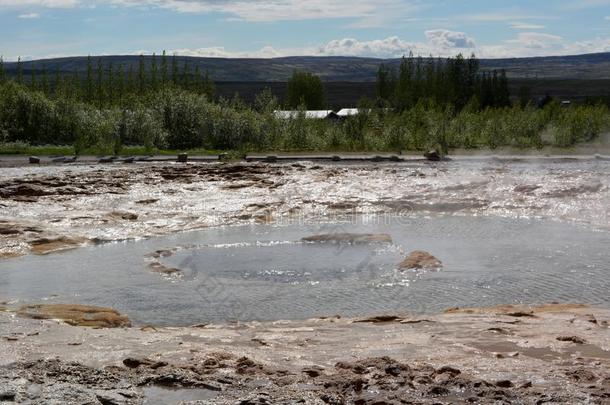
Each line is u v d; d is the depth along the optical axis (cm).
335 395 583
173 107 4353
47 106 4312
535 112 4788
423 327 830
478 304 1100
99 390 605
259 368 656
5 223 1700
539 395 573
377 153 3731
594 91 15875
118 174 2630
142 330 839
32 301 1109
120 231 1742
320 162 3231
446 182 2427
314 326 863
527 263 1380
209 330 838
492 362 669
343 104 13300
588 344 734
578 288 1191
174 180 2544
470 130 4284
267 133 4162
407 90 7119
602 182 2306
